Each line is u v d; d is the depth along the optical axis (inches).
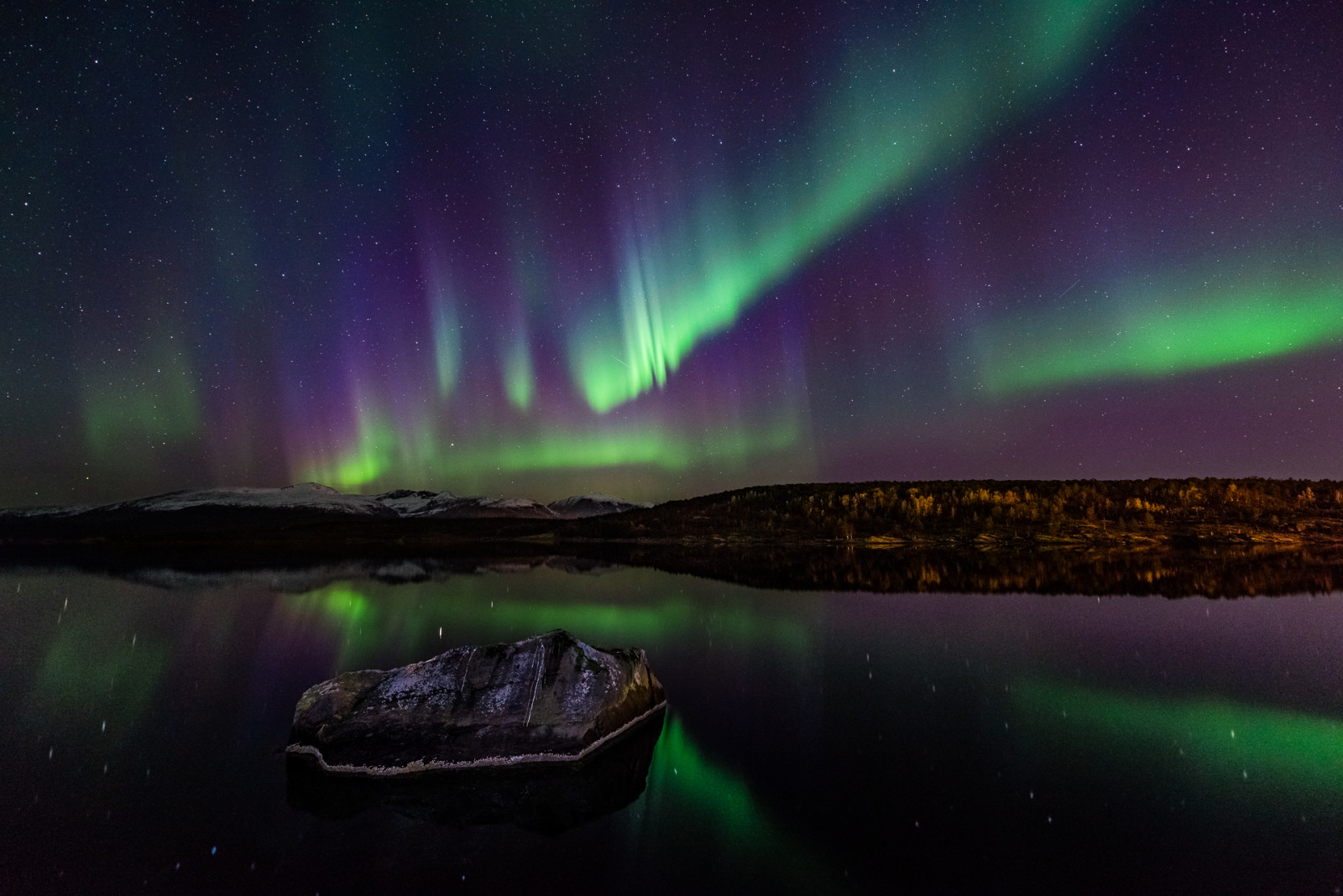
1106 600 971.3
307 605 986.7
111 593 1175.0
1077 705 431.8
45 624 805.9
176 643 672.4
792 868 232.5
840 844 249.1
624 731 363.9
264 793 300.4
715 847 247.3
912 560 2031.3
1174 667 534.3
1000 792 295.6
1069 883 221.0
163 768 333.1
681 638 687.7
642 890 219.5
